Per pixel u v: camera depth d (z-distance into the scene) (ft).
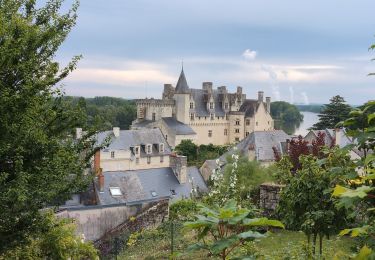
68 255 30.83
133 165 191.52
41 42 26.86
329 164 21.93
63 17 28.55
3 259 28.68
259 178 71.56
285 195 25.59
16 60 25.31
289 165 29.12
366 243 9.88
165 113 282.56
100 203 93.66
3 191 22.81
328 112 240.53
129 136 194.80
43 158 25.91
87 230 52.90
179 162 117.50
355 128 12.28
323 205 23.52
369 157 9.74
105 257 43.91
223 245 9.78
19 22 25.59
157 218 53.78
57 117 27.81
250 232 9.98
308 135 139.54
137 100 290.76
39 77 27.25
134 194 102.89
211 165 157.38
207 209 10.28
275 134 177.27
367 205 12.30
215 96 311.27
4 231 26.40
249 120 310.04
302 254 21.42
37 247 30.12
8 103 23.77
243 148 169.37
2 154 24.17
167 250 37.99
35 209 25.85
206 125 296.51
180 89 284.20
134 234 46.78
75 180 27.76
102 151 175.83
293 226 25.81
